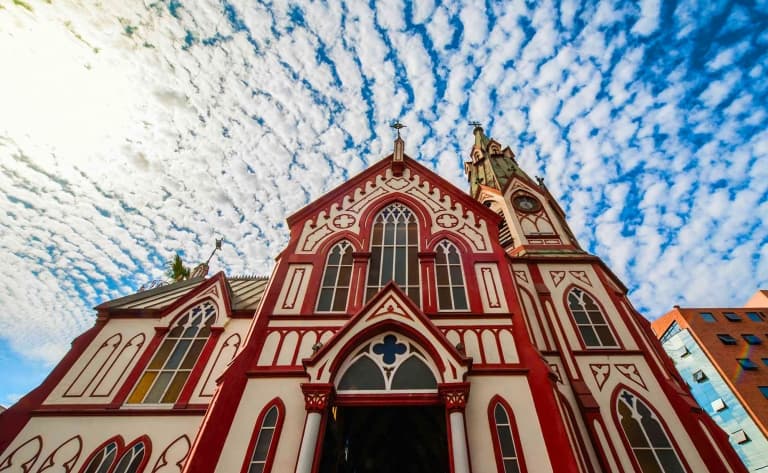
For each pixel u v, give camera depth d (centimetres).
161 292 1805
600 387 1353
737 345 4731
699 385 4678
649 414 1270
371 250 1492
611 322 1568
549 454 914
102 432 1232
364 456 1402
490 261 1426
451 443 905
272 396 1045
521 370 1084
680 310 5291
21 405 1277
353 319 1148
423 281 1360
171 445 1199
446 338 1148
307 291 1334
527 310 1619
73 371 1391
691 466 1141
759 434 4009
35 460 1173
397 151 1894
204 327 1545
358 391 1025
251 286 1966
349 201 1688
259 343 1177
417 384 1035
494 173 2672
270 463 915
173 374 1394
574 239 2175
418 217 1608
